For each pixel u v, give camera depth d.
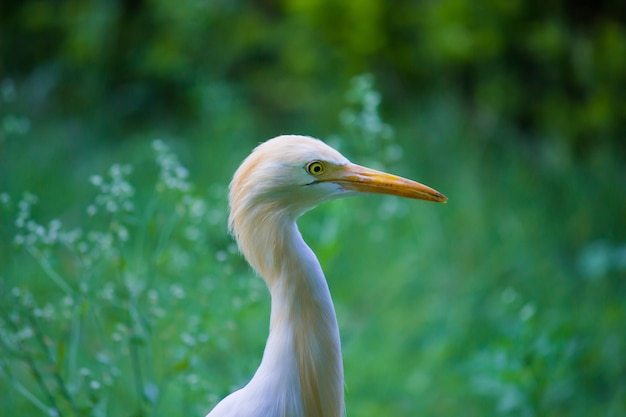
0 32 16.92
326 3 15.35
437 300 10.70
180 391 7.80
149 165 13.41
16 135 13.50
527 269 11.15
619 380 9.08
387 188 5.18
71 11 16.59
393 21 15.55
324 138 14.30
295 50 15.73
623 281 10.77
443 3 15.34
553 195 12.95
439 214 12.16
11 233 7.49
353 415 8.76
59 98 15.81
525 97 15.27
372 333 10.00
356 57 15.46
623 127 14.73
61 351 6.21
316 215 10.77
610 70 14.97
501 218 12.18
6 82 15.11
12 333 6.46
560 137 14.58
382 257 11.09
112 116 15.39
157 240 8.08
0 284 6.89
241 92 15.12
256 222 5.13
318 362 5.17
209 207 10.73
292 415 5.12
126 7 16.67
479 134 14.23
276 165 5.02
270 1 16.94
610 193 12.65
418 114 14.32
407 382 9.41
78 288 7.03
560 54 15.16
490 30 15.20
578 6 15.91
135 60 16.06
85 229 11.42
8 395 7.74
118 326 6.57
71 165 13.66
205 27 15.77
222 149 13.19
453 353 9.91
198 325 7.18
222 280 7.82
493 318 10.32
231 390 7.04
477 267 11.18
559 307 10.41
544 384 7.65
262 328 8.57
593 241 11.70
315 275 5.16
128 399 7.92
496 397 8.67
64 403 6.82
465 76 15.53
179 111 15.83
